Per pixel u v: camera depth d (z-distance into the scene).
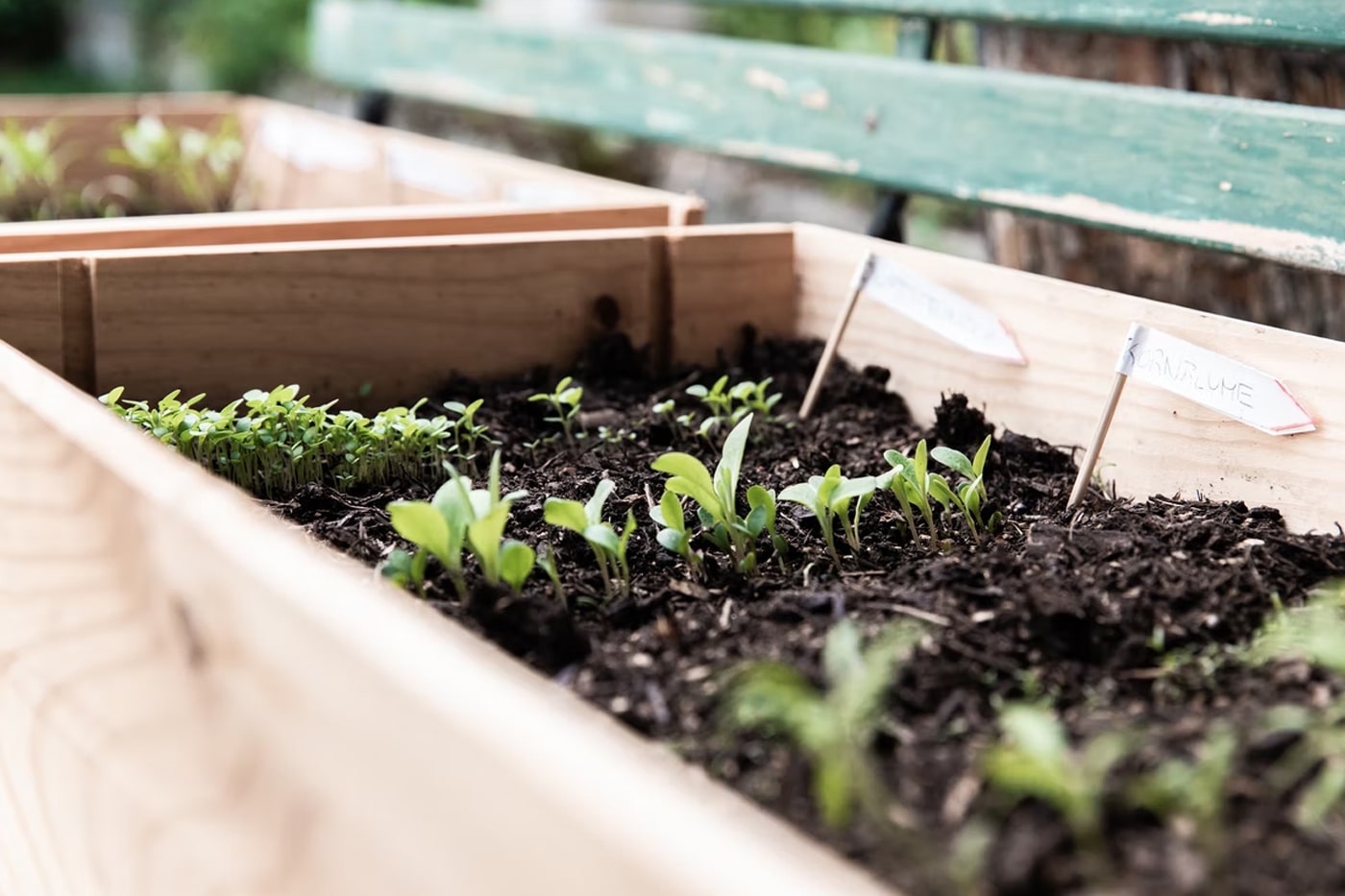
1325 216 0.78
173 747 0.58
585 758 0.44
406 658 0.49
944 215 1.68
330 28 1.43
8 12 2.97
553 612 0.63
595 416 0.82
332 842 0.53
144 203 1.19
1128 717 0.58
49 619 0.64
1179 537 0.69
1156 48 0.99
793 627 0.63
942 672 0.60
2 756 0.70
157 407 0.79
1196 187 0.82
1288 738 0.56
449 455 0.78
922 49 0.98
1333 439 0.70
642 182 1.88
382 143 1.09
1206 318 0.73
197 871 0.58
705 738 0.58
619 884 0.41
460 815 0.46
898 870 0.50
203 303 0.79
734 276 0.88
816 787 0.55
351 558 0.67
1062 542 0.69
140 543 0.59
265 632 0.55
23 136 1.16
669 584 0.67
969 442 0.79
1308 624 0.62
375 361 0.83
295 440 0.75
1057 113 0.87
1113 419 0.76
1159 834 0.52
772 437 0.81
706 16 2.06
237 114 1.23
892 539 0.71
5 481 0.68
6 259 0.76
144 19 2.87
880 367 0.84
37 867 0.68
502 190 1.01
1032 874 0.49
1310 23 0.80
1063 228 1.04
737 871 0.39
